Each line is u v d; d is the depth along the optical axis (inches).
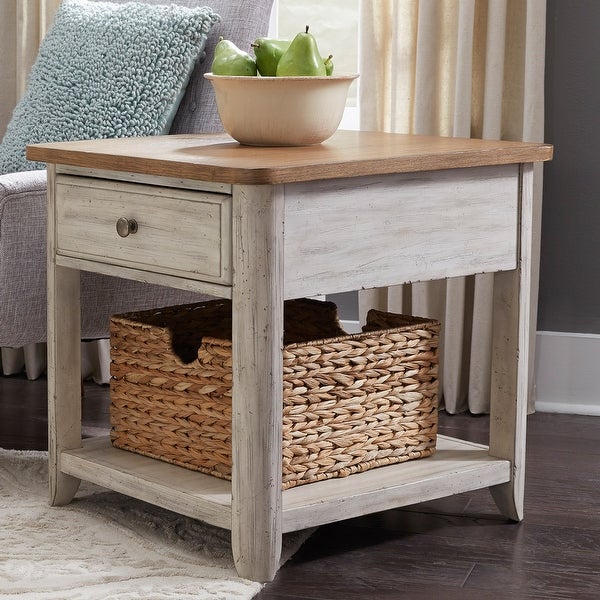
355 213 77.5
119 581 76.9
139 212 80.1
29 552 81.4
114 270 83.2
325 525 90.1
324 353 82.4
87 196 84.3
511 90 122.3
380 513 93.4
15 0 135.6
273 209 72.9
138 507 92.0
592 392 127.3
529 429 120.3
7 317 95.7
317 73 84.0
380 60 125.7
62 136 107.7
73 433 92.0
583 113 124.1
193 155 78.8
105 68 107.2
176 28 105.4
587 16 122.6
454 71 123.5
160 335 86.4
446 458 90.7
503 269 87.8
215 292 75.6
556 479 103.0
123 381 90.7
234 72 85.4
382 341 85.9
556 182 125.9
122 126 105.0
